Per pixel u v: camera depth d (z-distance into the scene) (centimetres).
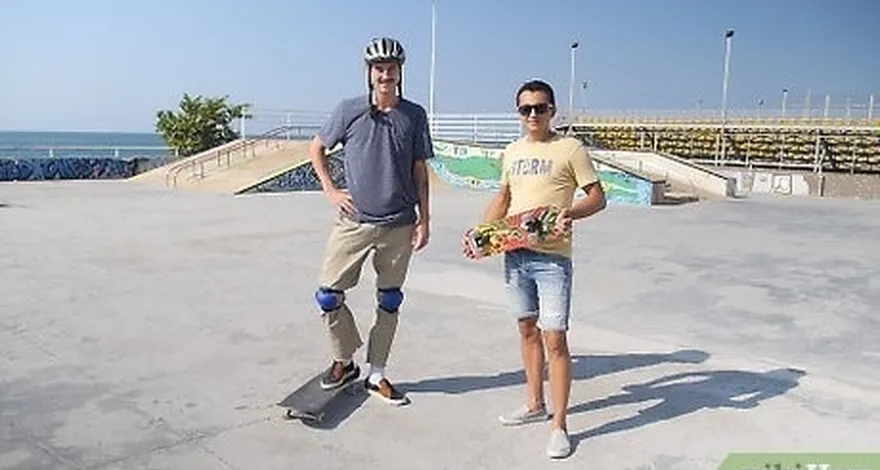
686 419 367
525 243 330
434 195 1970
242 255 842
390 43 355
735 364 466
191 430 342
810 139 2845
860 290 728
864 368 466
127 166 2552
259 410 368
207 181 2014
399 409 373
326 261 379
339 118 364
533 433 346
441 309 590
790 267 863
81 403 372
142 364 435
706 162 3097
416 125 370
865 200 2105
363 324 543
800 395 408
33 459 308
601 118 3603
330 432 344
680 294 695
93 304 580
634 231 1205
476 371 433
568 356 334
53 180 2272
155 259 800
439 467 310
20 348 461
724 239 1121
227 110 3058
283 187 1931
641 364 461
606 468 312
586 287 721
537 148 339
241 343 481
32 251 834
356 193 367
